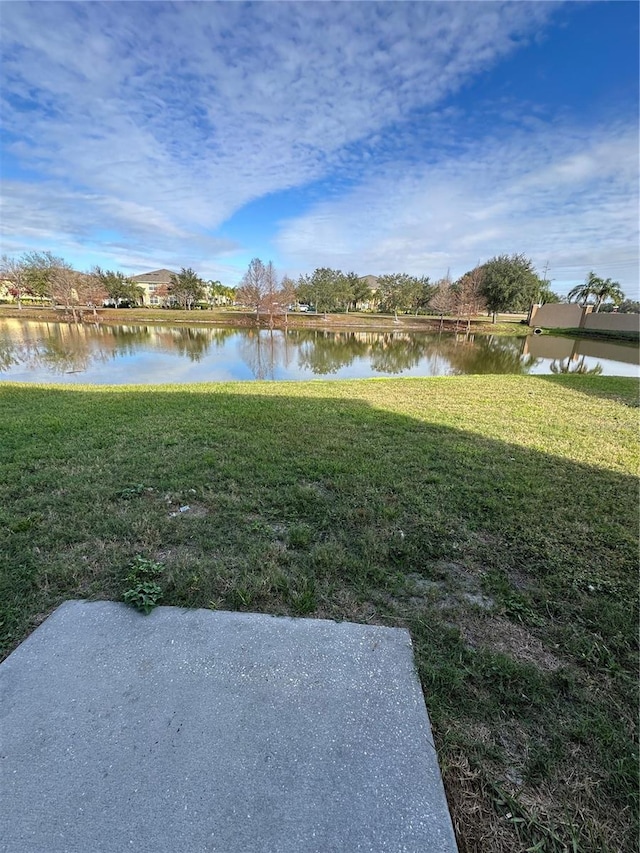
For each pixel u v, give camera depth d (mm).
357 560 2166
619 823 1098
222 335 25828
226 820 1036
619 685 1505
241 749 1208
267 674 1468
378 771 1168
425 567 2145
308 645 1605
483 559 2248
